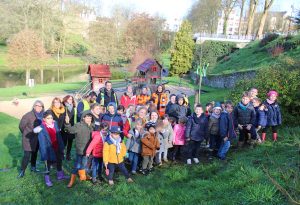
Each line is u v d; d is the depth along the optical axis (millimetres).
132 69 47656
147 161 7883
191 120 8312
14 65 37188
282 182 5332
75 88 32906
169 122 8656
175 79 40281
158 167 8297
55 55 60656
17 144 11812
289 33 28906
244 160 7191
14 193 6902
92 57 56531
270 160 6730
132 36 56875
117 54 55438
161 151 8523
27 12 50969
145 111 8250
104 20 59500
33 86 33094
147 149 7801
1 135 13039
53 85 34781
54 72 50719
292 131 9367
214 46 43781
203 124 8312
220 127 8312
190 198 5590
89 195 6703
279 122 8734
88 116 7289
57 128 7508
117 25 58750
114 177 7746
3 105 22594
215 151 8812
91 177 7711
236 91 12336
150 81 31672
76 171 7262
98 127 7387
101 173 7691
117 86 33031
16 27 50406
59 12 54469
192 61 45188
